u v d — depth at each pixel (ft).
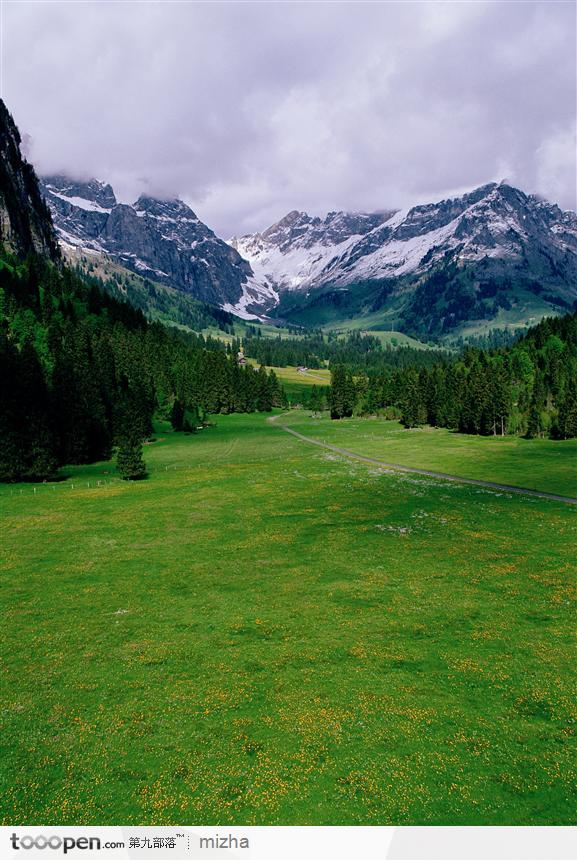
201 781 82.02
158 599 149.07
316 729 92.32
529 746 86.38
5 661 117.60
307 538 203.10
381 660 112.98
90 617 138.82
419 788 79.25
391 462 392.47
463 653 114.42
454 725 92.07
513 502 249.55
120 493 304.91
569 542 184.96
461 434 552.00
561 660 109.91
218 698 101.96
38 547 200.75
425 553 180.34
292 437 566.36
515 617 129.90
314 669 110.63
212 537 209.36
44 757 87.92
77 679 109.91
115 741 91.20
